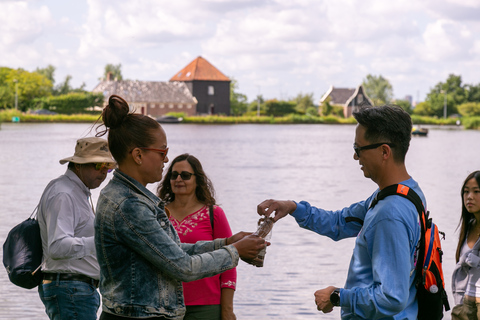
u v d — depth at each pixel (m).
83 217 4.18
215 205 4.61
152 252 2.79
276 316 7.55
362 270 2.94
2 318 7.26
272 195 18.86
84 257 4.13
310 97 142.75
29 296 8.12
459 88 140.12
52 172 25.03
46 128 74.12
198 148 43.03
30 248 4.12
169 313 2.86
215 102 119.94
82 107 108.38
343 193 19.97
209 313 4.39
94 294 4.21
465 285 4.65
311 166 30.22
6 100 109.69
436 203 17.36
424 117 125.94
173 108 113.12
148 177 2.96
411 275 2.91
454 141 60.56
